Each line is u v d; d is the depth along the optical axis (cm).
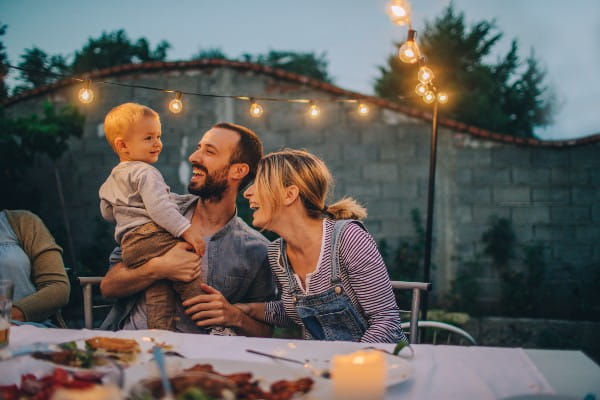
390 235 708
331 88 702
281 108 711
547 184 689
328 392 123
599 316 668
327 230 210
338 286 207
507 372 145
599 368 147
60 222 701
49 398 107
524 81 1298
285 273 217
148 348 157
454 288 691
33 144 640
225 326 225
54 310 239
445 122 696
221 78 705
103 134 704
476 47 1290
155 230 230
